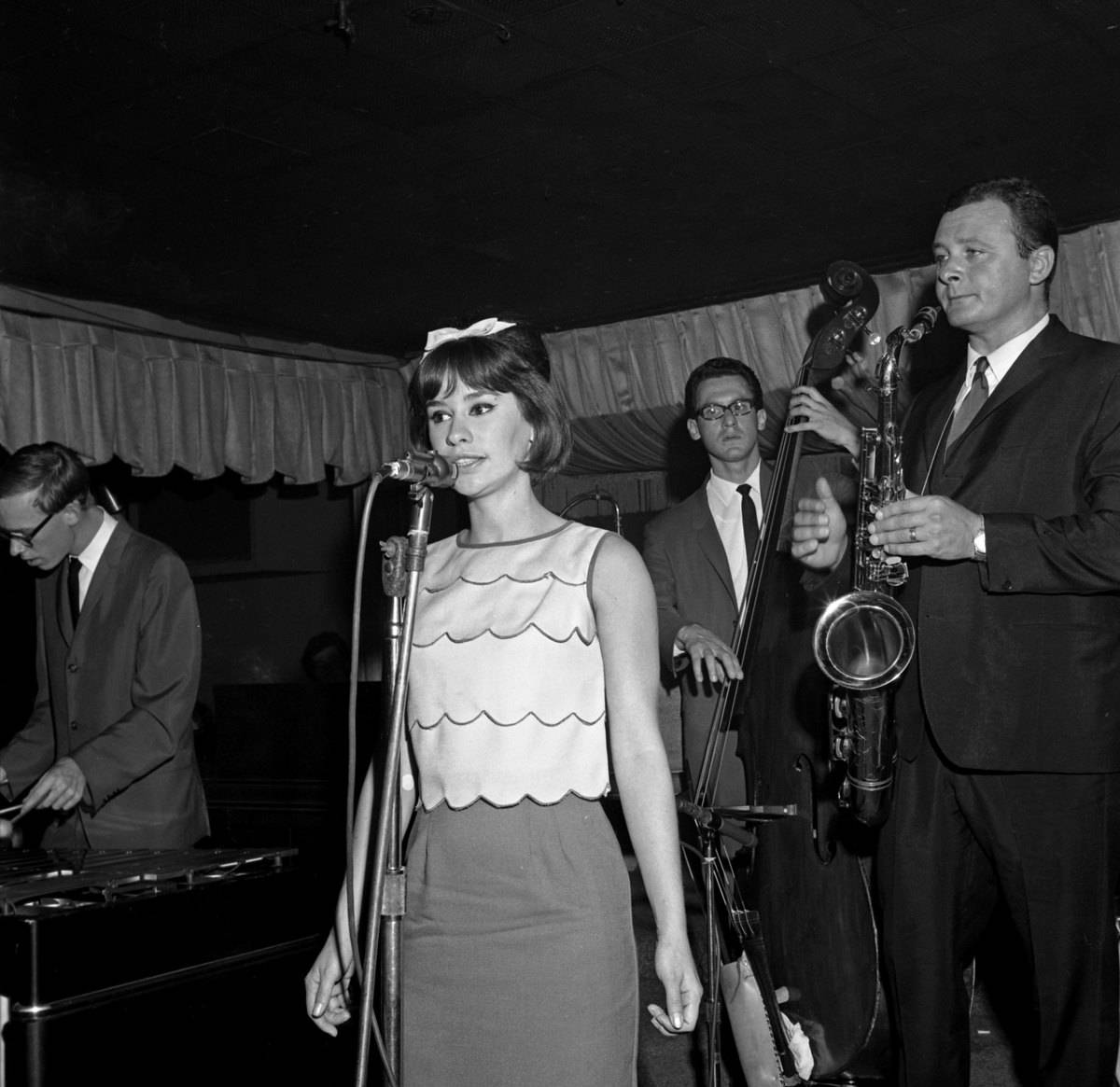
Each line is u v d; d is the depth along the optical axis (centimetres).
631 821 178
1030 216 244
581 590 183
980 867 247
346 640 795
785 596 316
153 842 320
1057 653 230
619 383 612
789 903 303
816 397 322
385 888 177
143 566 330
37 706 348
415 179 412
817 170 412
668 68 334
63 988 231
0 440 525
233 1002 261
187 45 314
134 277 519
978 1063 323
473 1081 173
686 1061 339
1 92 341
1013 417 243
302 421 644
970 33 317
